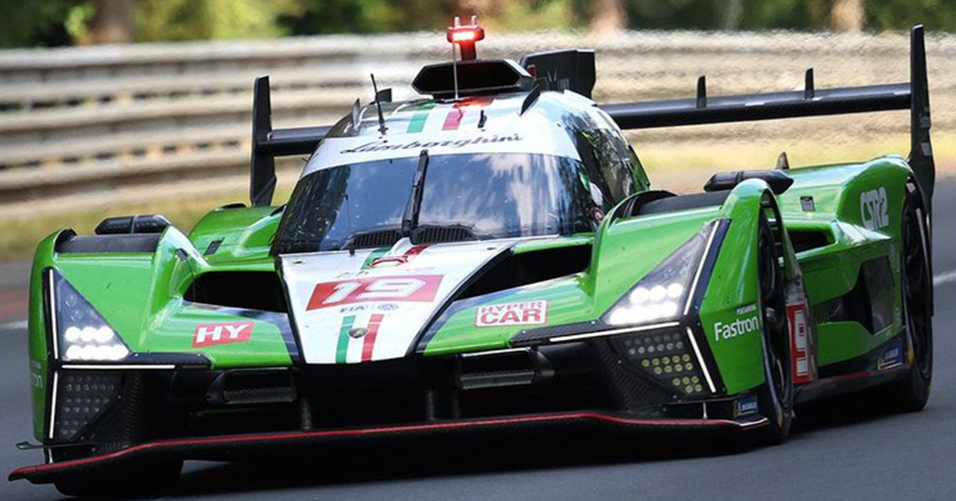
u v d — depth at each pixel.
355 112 25.69
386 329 20.14
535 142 23.81
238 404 20.66
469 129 24.20
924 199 28.05
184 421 21.62
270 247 24.44
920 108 29.41
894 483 18.78
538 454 22.19
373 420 20.50
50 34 103.44
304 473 22.67
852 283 24.81
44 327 21.27
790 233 25.23
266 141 31.06
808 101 30.30
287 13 115.12
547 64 30.62
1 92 61.94
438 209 23.09
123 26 97.25
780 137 79.69
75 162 66.12
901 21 130.00
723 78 88.25
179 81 68.69
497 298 20.70
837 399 26.36
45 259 21.97
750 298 20.73
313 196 24.05
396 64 76.81
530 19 124.88
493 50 82.75
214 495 21.39
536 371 20.05
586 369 20.22
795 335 22.52
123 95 66.62
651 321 20.16
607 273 20.75
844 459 20.48
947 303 39.75
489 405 20.73
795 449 21.38
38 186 62.81
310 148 30.97
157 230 23.69
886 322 25.75
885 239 26.12
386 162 23.95
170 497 21.69
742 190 21.62
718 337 20.28
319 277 21.53
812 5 133.75
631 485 19.25
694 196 21.86
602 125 25.77
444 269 21.28
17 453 26.77
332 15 117.69
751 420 20.66
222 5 107.19
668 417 20.34
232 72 70.81
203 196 69.38
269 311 21.36
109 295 21.44
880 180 26.70
